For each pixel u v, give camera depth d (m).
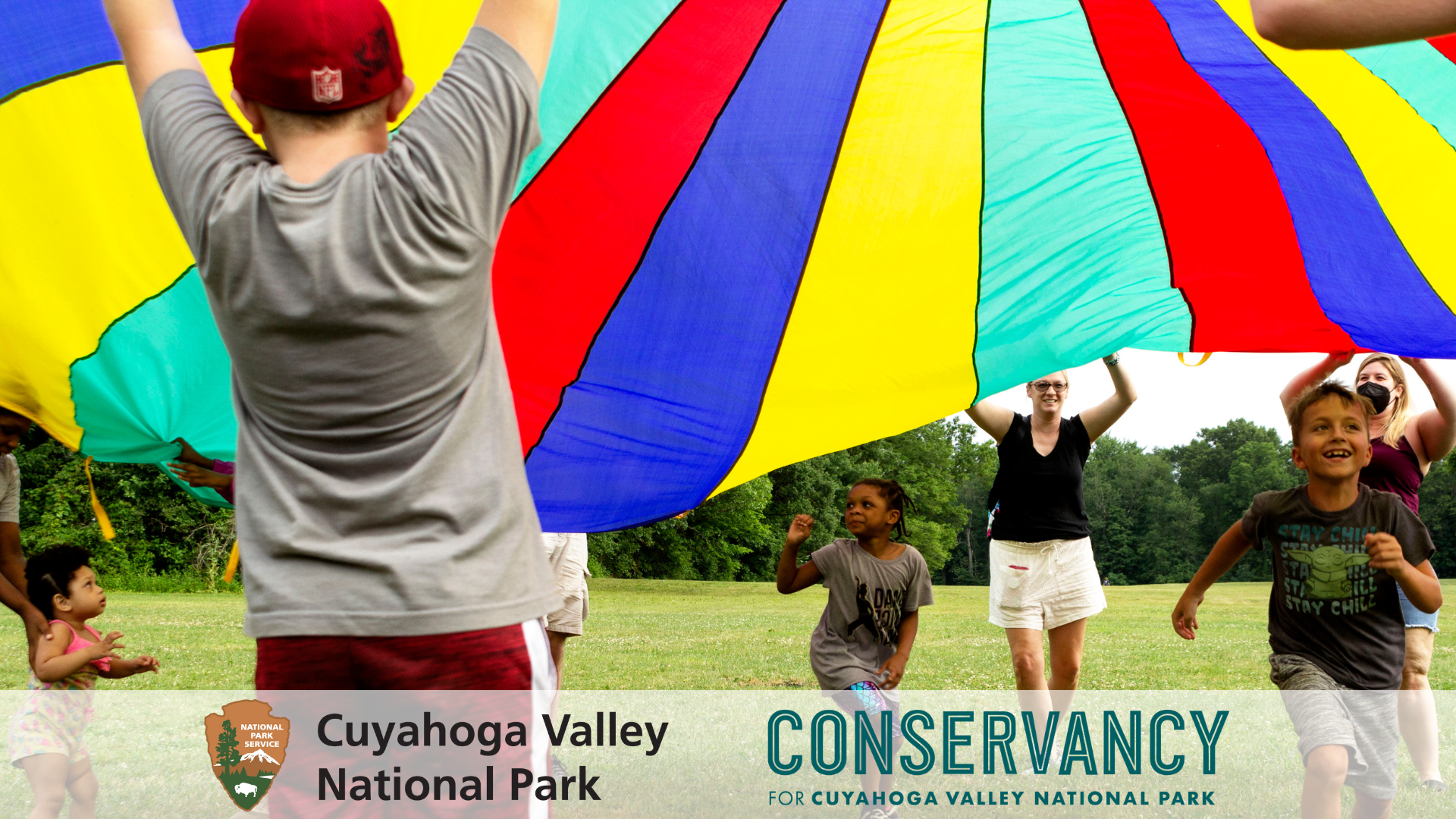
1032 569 4.51
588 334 3.73
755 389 3.86
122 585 21.66
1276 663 3.13
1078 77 3.34
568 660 7.64
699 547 35.03
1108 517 70.44
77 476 22.80
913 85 3.42
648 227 3.60
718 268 3.67
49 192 3.14
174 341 3.44
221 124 1.46
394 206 1.35
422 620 1.37
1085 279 3.66
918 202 3.60
